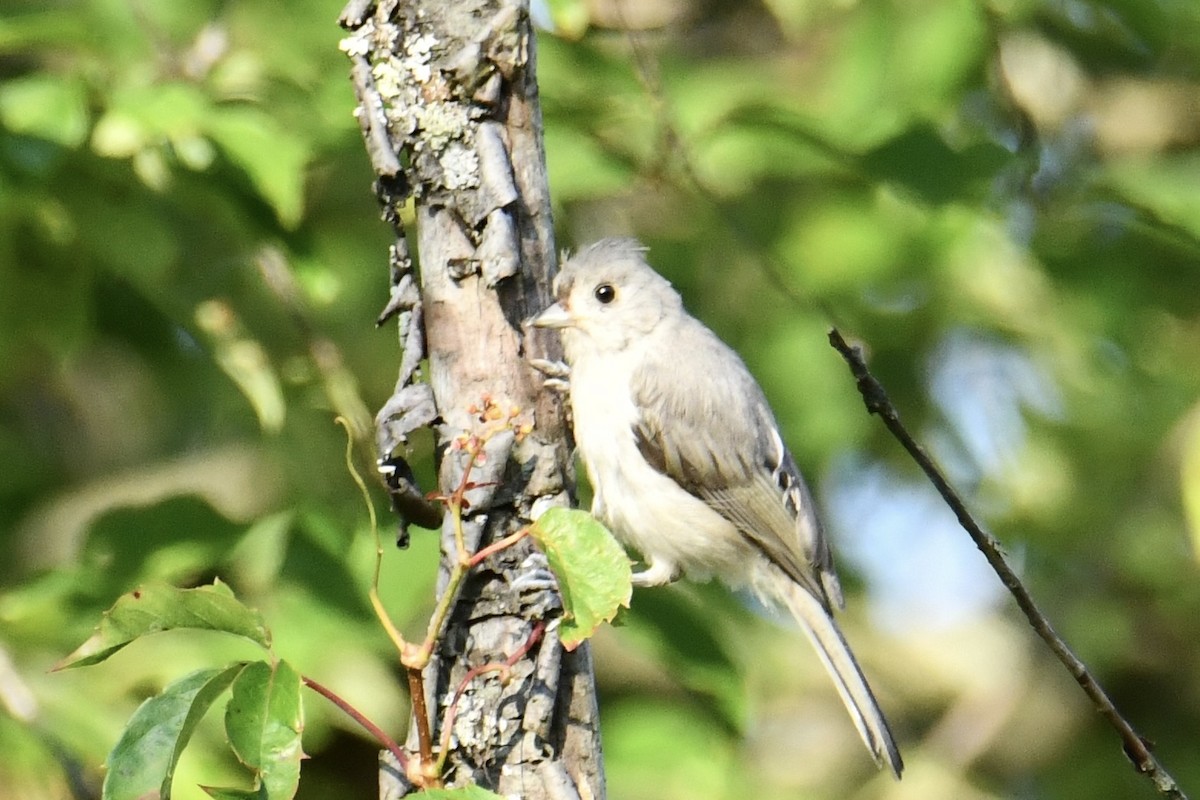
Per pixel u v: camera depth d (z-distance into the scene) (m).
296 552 10.26
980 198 11.48
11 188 9.90
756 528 10.15
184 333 12.76
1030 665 15.84
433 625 6.07
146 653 10.52
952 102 13.20
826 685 15.85
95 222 10.45
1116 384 15.48
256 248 10.78
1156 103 14.82
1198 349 15.64
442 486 7.15
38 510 13.84
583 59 11.57
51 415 15.28
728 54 14.91
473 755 6.85
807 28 13.80
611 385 10.01
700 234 14.15
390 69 7.12
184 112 9.83
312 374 11.27
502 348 7.13
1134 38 14.08
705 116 12.26
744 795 13.27
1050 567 16.12
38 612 10.23
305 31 11.98
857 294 14.05
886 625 16.39
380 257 13.36
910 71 13.18
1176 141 14.77
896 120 11.69
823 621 10.07
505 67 7.09
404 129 7.12
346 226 13.39
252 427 13.68
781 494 10.29
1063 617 15.89
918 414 14.87
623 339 10.08
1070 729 15.75
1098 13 13.80
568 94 11.39
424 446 9.86
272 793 5.57
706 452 10.04
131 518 10.31
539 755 6.85
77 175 10.41
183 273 11.11
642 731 12.11
